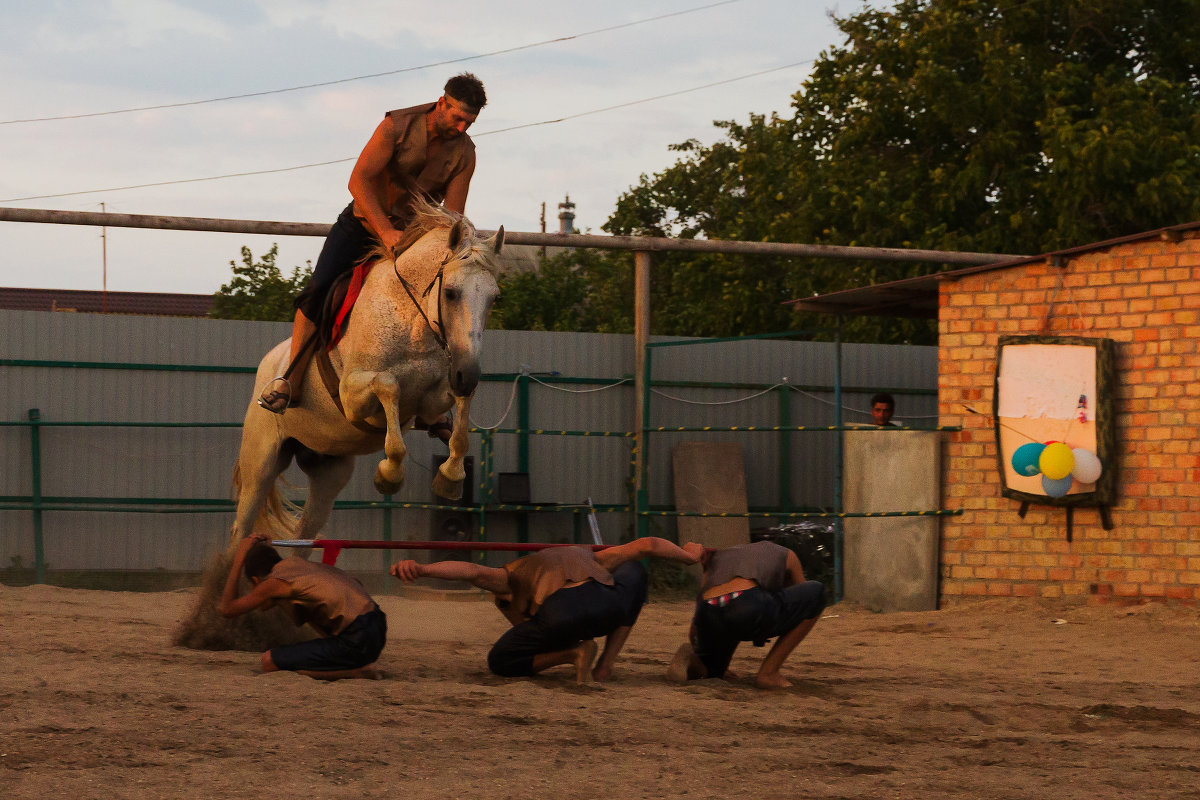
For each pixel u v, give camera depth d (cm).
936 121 2400
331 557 724
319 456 925
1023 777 495
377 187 796
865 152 2505
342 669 673
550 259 3041
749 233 2848
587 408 1507
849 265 2341
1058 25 2469
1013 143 2275
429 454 1467
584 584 691
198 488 1411
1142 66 2536
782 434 1566
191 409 1416
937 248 2256
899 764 513
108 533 1384
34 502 1355
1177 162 2170
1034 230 2289
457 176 803
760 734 566
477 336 716
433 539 1455
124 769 461
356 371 746
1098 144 2127
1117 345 1188
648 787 464
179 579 1400
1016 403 1212
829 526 1489
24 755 473
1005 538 1230
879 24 2531
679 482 1506
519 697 629
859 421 1591
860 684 748
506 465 1482
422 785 457
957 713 638
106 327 1392
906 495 1268
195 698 591
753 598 689
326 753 495
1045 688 748
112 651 754
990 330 1255
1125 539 1174
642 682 712
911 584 1255
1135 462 1174
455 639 965
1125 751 548
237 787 443
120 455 1392
